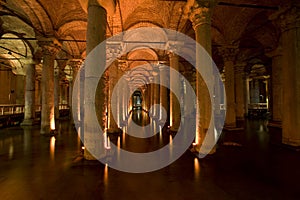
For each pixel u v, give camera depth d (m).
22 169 5.45
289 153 7.11
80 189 4.22
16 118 16.78
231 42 12.56
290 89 7.82
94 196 3.91
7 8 9.56
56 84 20.23
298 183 4.50
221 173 5.15
